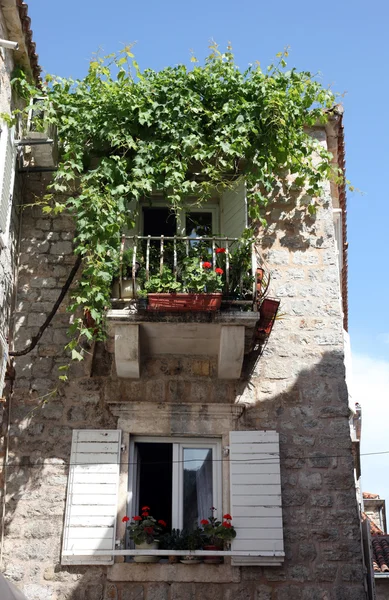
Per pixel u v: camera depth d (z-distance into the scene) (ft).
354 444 40.78
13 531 29.50
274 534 29.43
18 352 31.94
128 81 34.45
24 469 30.55
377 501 67.67
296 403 32.12
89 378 32.17
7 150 32.01
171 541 29.30
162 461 31.45
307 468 30.96
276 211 35.58
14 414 31.45
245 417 31.81
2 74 32.35
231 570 29.01
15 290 33.50
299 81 35.35
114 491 29.96
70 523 29.37
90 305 30.32
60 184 34.71
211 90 34.68
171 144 33.19
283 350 33.06
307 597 28.78
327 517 30.12
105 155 34.06
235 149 33.47
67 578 28.76
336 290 34.32
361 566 29.32
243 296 31.27
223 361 31.40
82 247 30.81
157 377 32.27
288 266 34.71
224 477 30.73
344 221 41.04
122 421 31.45
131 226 32.45
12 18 32.55
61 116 33.81
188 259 31.32
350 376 39.86
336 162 38.40
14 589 22.36
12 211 33.60
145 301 30.40
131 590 28.58
